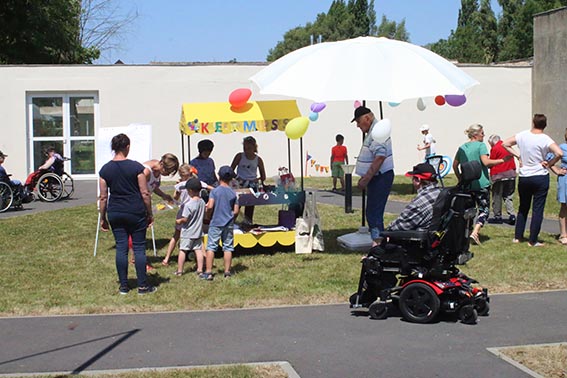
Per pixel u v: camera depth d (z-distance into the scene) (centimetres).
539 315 718
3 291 841
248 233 1053
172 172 1007
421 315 693
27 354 602
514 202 1692
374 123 1014
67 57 3700
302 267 972
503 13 7631
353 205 1700
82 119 2461
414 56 1024
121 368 564
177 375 540
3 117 2403
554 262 978
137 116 2447
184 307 763
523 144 1095
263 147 2511
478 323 691
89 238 1229
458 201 685
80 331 673
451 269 710
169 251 997
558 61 2553
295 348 616
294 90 988
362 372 554
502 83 2659
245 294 816
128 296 811
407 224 700
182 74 2450
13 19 3316
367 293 731
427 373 550
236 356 595
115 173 815
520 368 559
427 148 2048
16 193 1639
